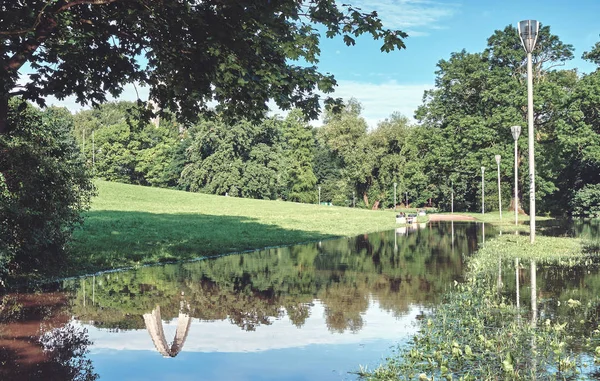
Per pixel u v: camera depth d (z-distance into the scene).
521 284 10.72
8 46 7.95
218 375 5.49
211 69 8.81
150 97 10.57
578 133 43.78
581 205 47.69
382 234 27.31
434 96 58.56
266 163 72.19
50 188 11.97
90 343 6.73
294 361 5.93
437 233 27.75
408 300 9.33
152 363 5.90
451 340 6.57
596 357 5.82
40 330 7.36
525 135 51.00
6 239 10.95
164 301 9.37
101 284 11.14
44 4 7.48
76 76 9.55
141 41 9.26
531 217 19.86
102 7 8.80
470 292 9.80
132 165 83.81
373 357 6.07
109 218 27.69
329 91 9.68
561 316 7.82
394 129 74.62
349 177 76.31
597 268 13.10
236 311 8.56
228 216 35.44
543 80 50.53
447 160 56.00
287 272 12.95
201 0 8.14
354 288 10.66
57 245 12.58
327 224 32.81
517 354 5.93
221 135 69.31
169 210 38.78
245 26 8.53
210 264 14.57
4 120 8.82
